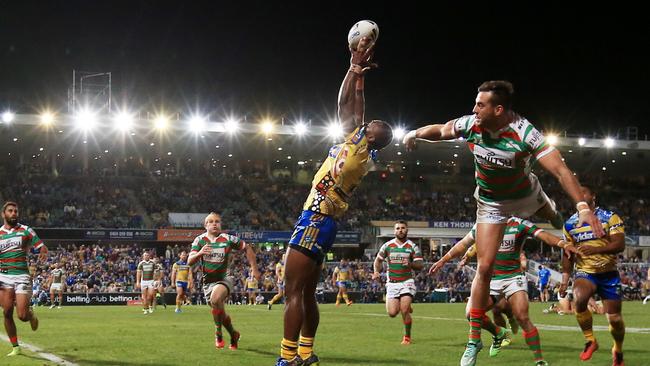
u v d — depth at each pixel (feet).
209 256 38.45
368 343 41.98
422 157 201.67
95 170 190.60
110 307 109.29
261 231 164.66
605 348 38.78
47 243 158.51
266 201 193.16
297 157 202.18
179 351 35.99
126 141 176.76
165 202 183.93
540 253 180.75
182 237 161.58
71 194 179.83
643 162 206.08
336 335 48.44
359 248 181.06
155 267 93.56
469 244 35.14
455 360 32.83
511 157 21.48
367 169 23.79
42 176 184.03
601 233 19.13
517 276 32.12
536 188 23.22
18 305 34.83
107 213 175.42
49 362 30.86
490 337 45.60
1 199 172.96
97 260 147.84
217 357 33.17
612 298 30.63
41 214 168.76
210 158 201.16
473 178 215.72
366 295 141.38
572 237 31.76
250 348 37.68
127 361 31.45
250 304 124.77
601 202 210.59
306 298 23.95
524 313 31.01
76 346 38.52
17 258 35.40
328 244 23.22
